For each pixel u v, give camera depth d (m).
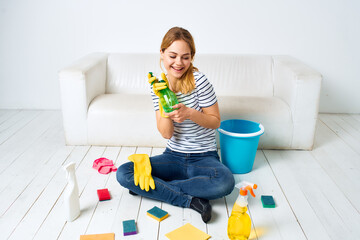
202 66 2.69
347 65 2.97
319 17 2.85
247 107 2.26
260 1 2.82
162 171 1.70
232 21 2.87
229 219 1.41
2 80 3.05
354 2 2.81
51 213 1.59
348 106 3.08
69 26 2.91
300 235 1.46
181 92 1.63
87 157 2.16
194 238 1.41
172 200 1.62
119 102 2.32
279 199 1.73
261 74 2.68
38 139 2.43
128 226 1.47
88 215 1.58
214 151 1.74
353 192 1.81
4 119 2.85
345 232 1.49
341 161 2.16
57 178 1.90
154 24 2.89
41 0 2.84
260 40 2.91
